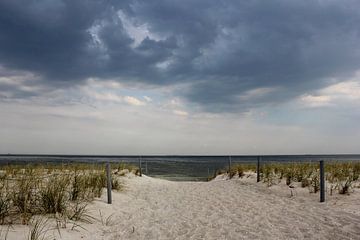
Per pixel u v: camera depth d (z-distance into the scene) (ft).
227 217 25.08
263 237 19.35
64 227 19.66
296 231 20.29
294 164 53.93
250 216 25.09
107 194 32.01
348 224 21.27
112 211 27.02
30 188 23.86
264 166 53.16
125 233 20.72
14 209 21.09
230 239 19.13
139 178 54.39
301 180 38.68
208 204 31.14
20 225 18.40
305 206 27.91
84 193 29.71
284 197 32.73
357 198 28.96
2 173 37.04
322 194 29.22
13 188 23.81
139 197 36.42
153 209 29.22
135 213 27.27
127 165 62.54
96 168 48.52
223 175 59.93
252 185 42.01
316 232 19.86
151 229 21.62
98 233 20.47
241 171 52.75
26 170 41.01
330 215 24.02
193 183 52.80
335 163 53.26
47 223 19.71
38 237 16.92
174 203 32.32
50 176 31.32
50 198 22.58
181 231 21.09
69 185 30.76
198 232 20.79
